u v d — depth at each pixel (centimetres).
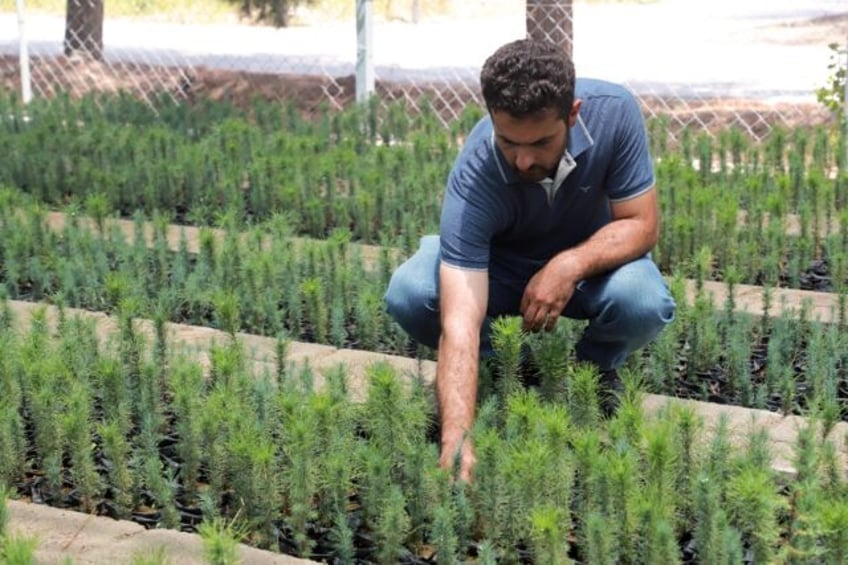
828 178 743
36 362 454
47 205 791
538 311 425
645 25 1977
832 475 391
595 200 438
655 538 345
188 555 379
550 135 387
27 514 401
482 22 2038
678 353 536
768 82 1448
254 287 588
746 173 809
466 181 421
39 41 1948
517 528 373
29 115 1077
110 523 397
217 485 414
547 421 382
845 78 943
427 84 1455
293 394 430
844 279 620
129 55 1752
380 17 2112
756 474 362
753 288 629
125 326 481
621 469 359
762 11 2077
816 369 500
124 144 888
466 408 405
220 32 2033
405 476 404
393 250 673
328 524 402
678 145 941
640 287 438
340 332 568
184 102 1070
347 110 1008
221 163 830
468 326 417
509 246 459
